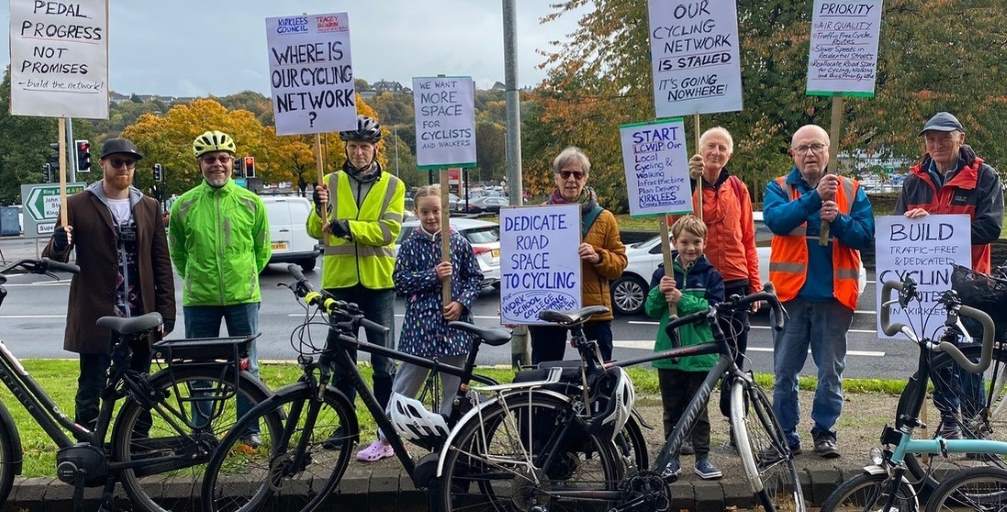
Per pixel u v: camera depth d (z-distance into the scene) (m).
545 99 22.98
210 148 5.08
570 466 4.04
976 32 18.28
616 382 3.94
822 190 4.61
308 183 54.12
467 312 4.81
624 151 4.94
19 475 4.63
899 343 9.71
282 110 5.03
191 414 4.27
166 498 4.47
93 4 4.95
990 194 4.88
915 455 3.98
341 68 4.99
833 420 4.89
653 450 5.06
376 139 5.18
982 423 4.38
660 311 4.76
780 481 4.19
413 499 4.54
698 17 4.96
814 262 4.80
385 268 5.20
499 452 3.99
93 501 4.50
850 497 3.85
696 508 4.49
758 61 19.62
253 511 4.21
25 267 4.34
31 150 59.84
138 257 4.98
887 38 18.34
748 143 19.00
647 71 20.05
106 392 4.21
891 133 18.59
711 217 5.02
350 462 4.85
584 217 5.01
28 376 4.22
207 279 5.10
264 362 8.74
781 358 4.90
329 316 4.27
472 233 14.07
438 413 4.35
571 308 4.79
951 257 4.65
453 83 5.08
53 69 4.86
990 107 18.72
